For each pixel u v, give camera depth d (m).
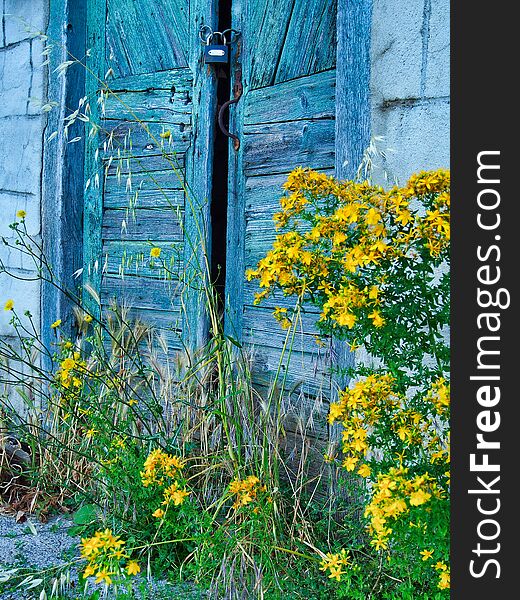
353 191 2.11
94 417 2.96
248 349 3.36
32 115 4.46
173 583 2.49
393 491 1.79
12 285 4.61
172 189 3.87
